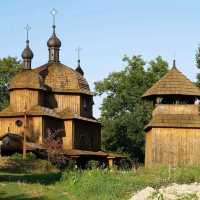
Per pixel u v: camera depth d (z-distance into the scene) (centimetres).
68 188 3522
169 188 3003
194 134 6103
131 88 9806
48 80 7806
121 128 9544
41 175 4356
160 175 3562
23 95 7369
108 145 9619
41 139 7119
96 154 7631
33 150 6700
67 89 7781
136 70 9931
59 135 7506
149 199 2822
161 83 6425
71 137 7519
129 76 9912
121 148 9506
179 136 6100
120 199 2928
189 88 6369
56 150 6844
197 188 2991
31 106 7350
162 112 6253
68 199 3147
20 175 4478
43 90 7519
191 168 4028
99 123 8169
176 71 6531
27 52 7856
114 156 7850
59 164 6725
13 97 7431
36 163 5884
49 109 7462
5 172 5356
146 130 6556
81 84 7938
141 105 9600
